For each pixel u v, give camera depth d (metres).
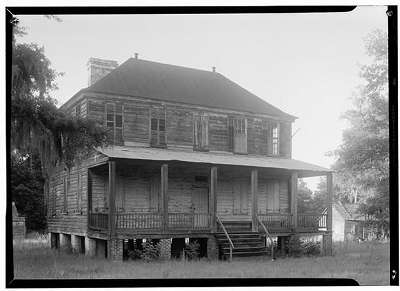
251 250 21.53
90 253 22.33
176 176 25.05
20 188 33.47
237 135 27.08
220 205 26.00
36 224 34.72
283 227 23.52
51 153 16.86
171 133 25.27
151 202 24.08
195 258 21.38
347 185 29.47
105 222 20.53
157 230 20.59
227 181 26.38
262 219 26.89
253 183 23.00
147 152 22.81
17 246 26.91
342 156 27.91
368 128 27.58
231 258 20.28
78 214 23.94
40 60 16.39
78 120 17.14
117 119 24.05
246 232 22.39
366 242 28.64
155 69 27.41
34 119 16.33
